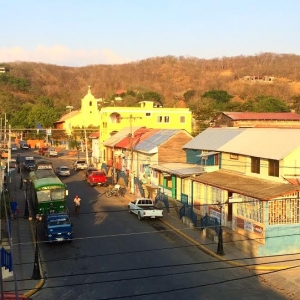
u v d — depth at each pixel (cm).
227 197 2969
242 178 3056
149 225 3291
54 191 3303
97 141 7206
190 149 4053
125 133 6000
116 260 2462
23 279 2156
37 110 10388
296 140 2878
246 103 9619
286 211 2555
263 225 2527
